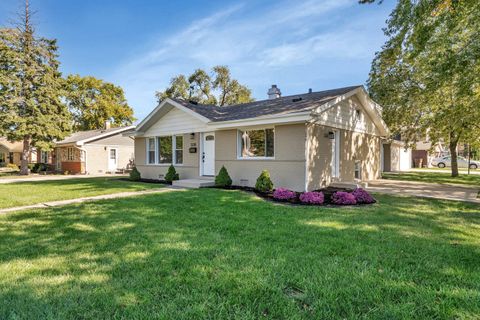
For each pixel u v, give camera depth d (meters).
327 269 3.03
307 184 8.92
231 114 11.68
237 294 2.50
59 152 25.52
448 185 11.77
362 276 2.86
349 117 11.58
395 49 8.72
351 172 11.75
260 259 3.31
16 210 6.30
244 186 10.49
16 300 2.42
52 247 3.79
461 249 3.68
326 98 9.81
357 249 3.66
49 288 2.62
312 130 9.23
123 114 36.25
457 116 11.76
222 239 4.09
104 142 23.50
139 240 4.05
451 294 2.50
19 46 19.30
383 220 5.29
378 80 17.11
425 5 7.32
